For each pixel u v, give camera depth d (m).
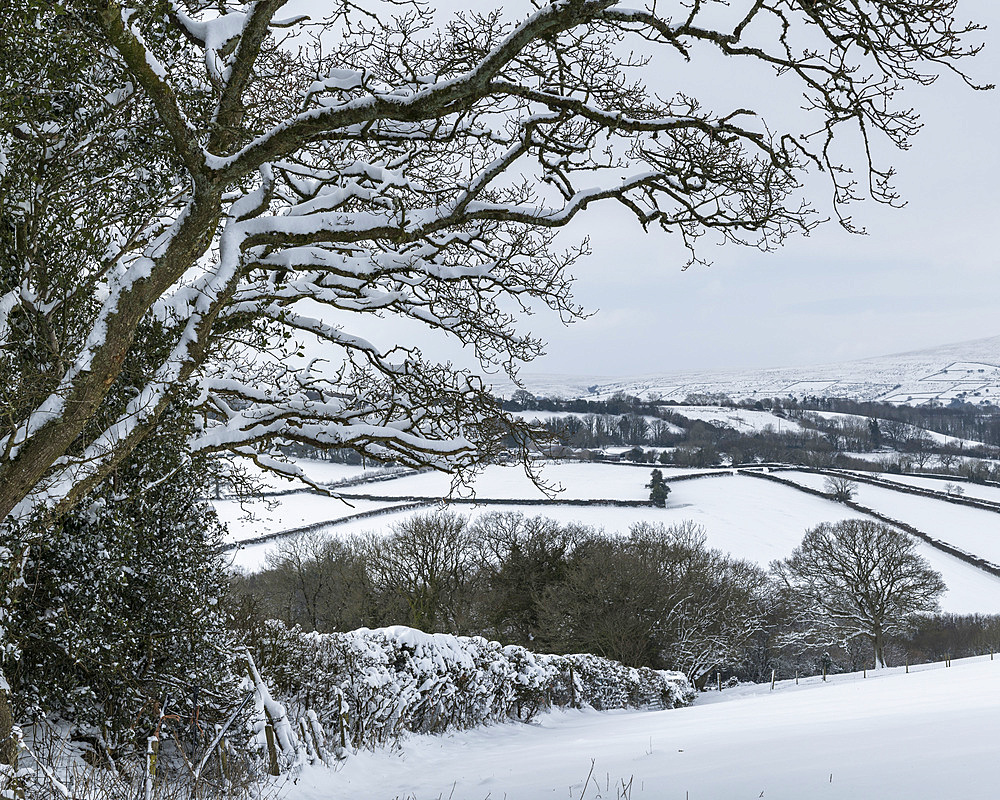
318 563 46.94
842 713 11.43
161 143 8.36
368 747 12.73
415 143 9.50
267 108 9.23
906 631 52.03
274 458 10.52
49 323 7.50
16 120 7.37
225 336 10.05
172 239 7.21
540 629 45.19
